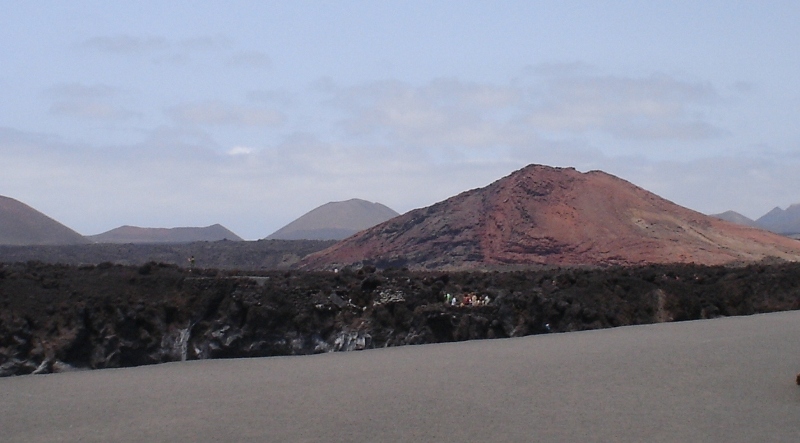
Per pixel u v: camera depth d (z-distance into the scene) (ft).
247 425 79.97
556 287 171.94
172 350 139.64
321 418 81.76
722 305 182.80
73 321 135.95
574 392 91.25
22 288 140.56
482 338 152.66
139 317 140.67
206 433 77.51
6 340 129.70
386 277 171.22
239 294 149.69
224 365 123.44
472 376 102.27
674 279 189.67
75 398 96.07
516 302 160.97
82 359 133.28
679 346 122.11
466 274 184.44
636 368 104.68
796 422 77.20
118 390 100.99
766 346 119.96
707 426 76.18
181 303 146.41
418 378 102.01
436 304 157.28
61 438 77.51
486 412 82.74
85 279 149.07
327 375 107.65
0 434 79.71
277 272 179.83
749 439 71.97
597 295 171.73
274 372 113.29
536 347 128.57
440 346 137.08
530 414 81.71
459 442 72.54
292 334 146.30
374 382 100.32
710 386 92.89
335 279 164.14
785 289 187.62
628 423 77.66
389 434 75.41
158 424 81.61
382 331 149.89
